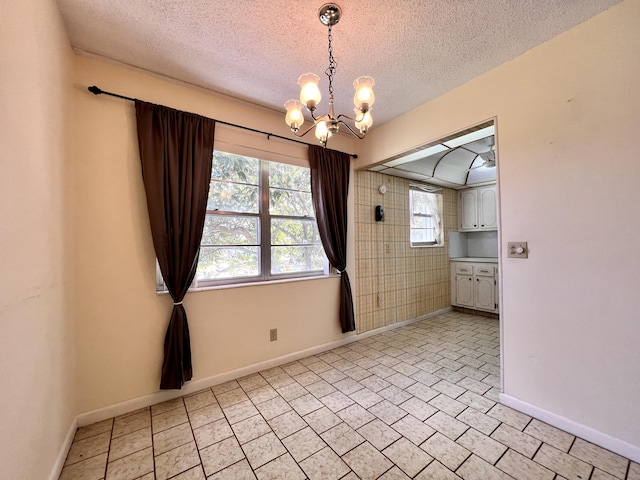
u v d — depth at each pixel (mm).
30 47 1090
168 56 1830
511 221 1899
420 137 2541
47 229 1267
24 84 1034
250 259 2545
